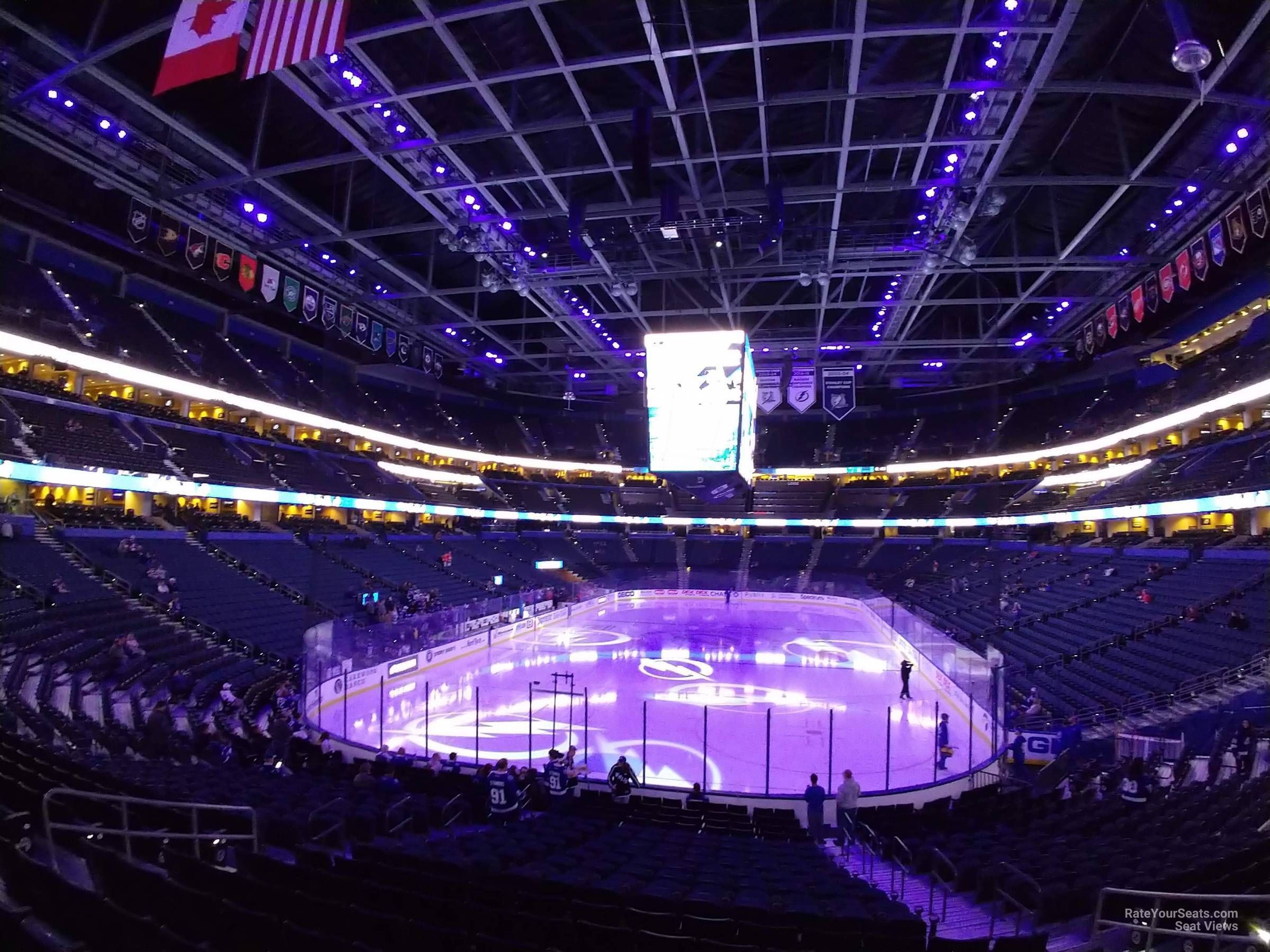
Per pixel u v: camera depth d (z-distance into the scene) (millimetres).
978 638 35219
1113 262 31469
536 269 33938
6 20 18594
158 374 36844
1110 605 33312
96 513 32938
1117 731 19984
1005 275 38406
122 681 19500
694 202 28547
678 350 19469
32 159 27469
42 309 33281
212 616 28312
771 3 19250
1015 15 17656
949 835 12570
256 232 31625
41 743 12336
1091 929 7641
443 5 18906
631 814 14336
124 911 4723
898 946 6492
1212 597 28438
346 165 28250
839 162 25297
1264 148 23531
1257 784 13125
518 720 22688
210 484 36688
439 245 35688
